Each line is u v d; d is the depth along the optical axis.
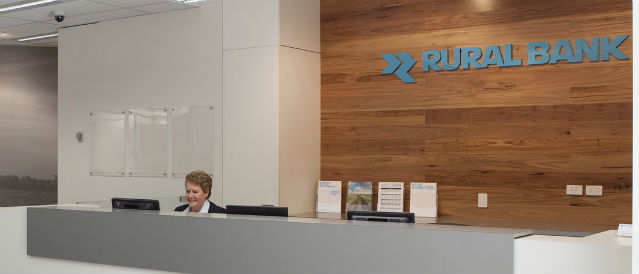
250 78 6.80
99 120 7.89
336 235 3.29
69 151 8.14
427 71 6.44
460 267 2.98
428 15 6.46
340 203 6.79
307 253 3.37
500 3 6.09
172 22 7.33
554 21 5.84
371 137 6.76
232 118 6.93
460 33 6.29
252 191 6.79
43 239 4.39
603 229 5.35
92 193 7.96
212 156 7.07
